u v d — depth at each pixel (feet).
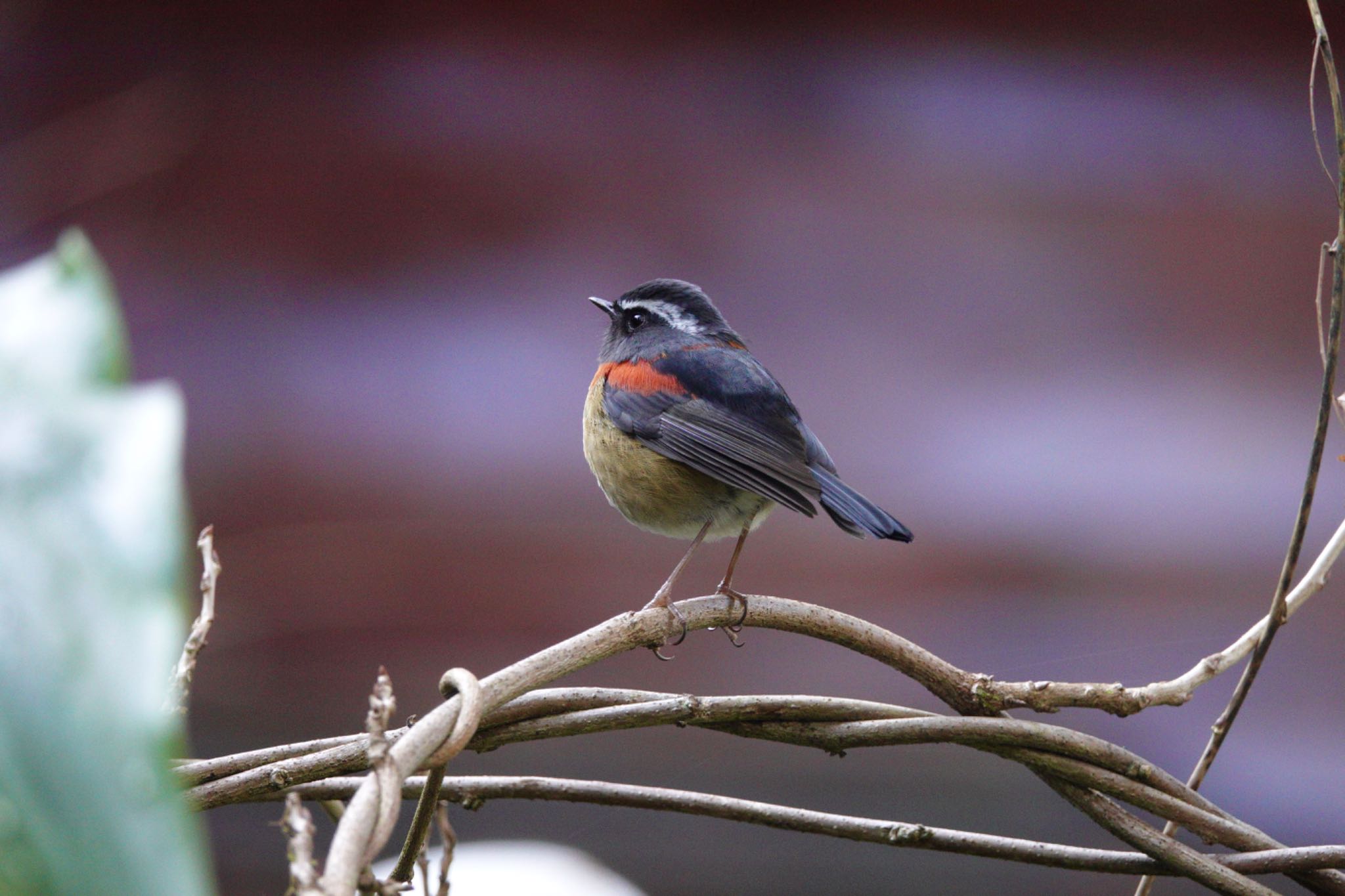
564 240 41.93
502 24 41.50
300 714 34.83
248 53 41.24
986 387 41.04
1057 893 30.04
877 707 12.86
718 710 12.53
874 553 39.14
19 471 4.17
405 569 37.99
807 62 42.29
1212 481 38.78
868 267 42.11
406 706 36.11
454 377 40.57
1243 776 32.45
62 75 40.86
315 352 40.86
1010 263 41.98
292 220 41.24
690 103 42.27
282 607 37.06
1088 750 12.39
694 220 42.19
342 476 39.29
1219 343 40.86
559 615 38.11
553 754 32.89
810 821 12.76
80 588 4.08
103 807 4.01
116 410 4.31
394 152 41.65
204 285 40.93
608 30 41.81
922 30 41.81
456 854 22.49
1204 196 41.42
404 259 41.57
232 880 27.25
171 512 4.16
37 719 4.03
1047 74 41.88
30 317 4.42
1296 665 34.86
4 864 3.96
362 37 41.34
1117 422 40.06
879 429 40.68
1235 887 11.93
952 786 31.91
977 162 42.04
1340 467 38.65
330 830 24.79
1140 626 37.09
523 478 39.60
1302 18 39.88
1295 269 41.04
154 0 40.52
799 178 42.34
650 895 29.68
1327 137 40.47
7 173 39.93
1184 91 41.42
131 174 40.60
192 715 34.24
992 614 38.09
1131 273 41.55
